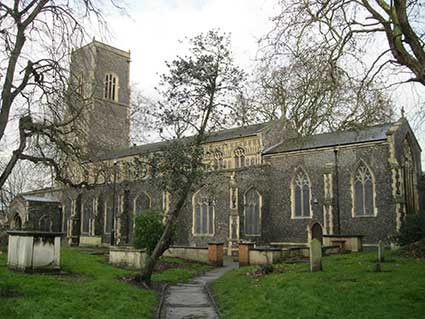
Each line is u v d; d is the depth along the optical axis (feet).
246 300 50.08
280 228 131.95
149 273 65.87
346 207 119.24
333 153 123.95
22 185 174.19
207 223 143.74
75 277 62.08
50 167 58.54
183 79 69.82
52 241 65.31
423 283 46.60
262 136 144.77
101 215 182.29
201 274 86.63
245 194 139.03
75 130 57.67
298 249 92.07
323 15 54.85
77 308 42.78
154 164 71.56
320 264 62.64
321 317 39.17
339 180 121.60
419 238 83.71
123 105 224.33
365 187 117.08
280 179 134.41
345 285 49.26
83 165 63.31
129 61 244.83
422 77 50.60
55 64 53.93
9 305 40.96
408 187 120.26
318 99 57.82
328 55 56.39
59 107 55.72
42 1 51.49
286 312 41.60
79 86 58.29
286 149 133.90
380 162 115.03
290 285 52.95
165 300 55.62
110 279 62.28
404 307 39.24
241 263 87.97
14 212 173.68
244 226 137.90
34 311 39.45
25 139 52.29
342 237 99.19
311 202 126.31
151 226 91.45
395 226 108.37
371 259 69.15
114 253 82.84
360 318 37.68
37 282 52.85
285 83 61.62
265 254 84.48
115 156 172.96
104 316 40.86
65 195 198.59
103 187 182.09
